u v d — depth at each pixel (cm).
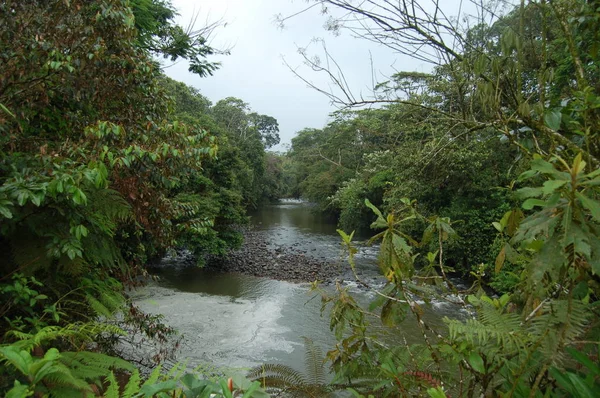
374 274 1246
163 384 104
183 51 630
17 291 215
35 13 277
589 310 108
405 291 154
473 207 971
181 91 2128
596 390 88
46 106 309
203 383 107
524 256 138
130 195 307
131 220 346
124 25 311
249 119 3903
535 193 86
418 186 868
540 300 122
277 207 4053
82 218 259
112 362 188
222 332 733
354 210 1819
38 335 159
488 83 156
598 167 112
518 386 102
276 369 200
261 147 3241
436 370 144
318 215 3077
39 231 234
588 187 86
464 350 116
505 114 166
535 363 104
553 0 150
